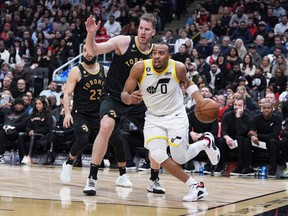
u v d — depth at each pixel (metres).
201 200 5.30
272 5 16.72
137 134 9.88
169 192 5.95
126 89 5.23
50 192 5.62
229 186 6.91
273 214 4.43
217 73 12.44
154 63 5.11
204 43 14.16
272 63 12.61
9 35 17.28
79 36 16.62
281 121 9.17
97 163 5.55
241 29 15.05
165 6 18.14
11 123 10.79
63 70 15.34
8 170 8.56
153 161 5.79
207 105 5.19
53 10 18.80
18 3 19.50
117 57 5.73
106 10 17.95
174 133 5.20
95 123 6.58
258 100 10.90
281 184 7.47
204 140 5.50
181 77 5.23
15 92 13.04
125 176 6.40
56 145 10.44
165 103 5.22
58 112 11.28
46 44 16.98
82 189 5.97
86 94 6.56
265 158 9.29
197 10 17.45
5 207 4.48
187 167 9.68
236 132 9.44
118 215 4.20
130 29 15.96
